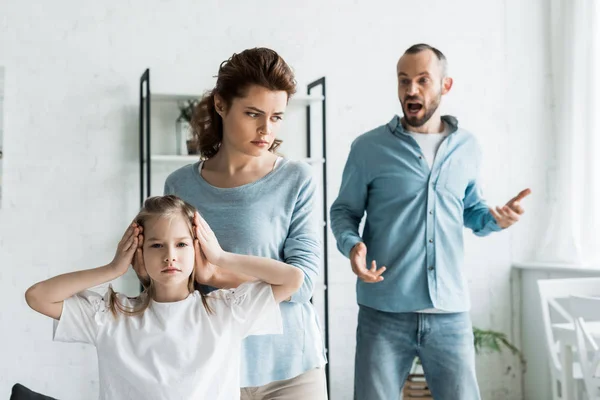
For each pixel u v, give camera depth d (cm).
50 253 352
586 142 388
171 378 145
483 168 409
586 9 390
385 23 397
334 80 389
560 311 335
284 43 383
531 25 417
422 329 241
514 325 414
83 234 356
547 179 416
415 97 247
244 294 152
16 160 348
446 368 242
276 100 160
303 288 161
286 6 384
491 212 248
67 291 145
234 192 167
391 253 246
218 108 167
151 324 149
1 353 346
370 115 393
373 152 252
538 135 416
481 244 411
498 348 383
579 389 311
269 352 163
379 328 245
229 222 166
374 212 252
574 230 393
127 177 361
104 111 359
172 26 367
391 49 397
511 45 414
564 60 403
